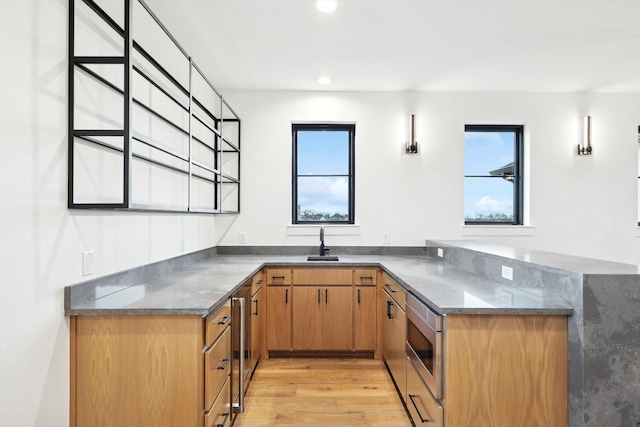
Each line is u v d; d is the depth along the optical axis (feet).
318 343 10.81
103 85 5.98
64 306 5.12
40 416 4.67
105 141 6.03
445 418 5.40
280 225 12.39
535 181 12.42
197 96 10.46
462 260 9.25
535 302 5.73
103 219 6.03
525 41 9.05
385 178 12.46
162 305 5.46
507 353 5.41
